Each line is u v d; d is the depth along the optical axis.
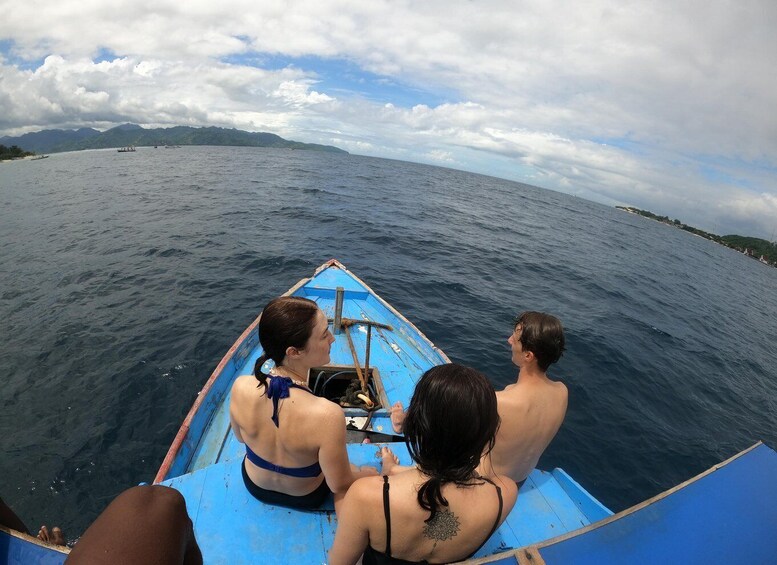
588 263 20.83
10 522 1.67
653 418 7.58
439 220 25.83
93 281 11.15
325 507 2.65
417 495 1.48
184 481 2.79
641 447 6.73
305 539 2.48
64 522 4.77
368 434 3.82
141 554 0.94
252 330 5.67
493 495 1.57
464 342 9.25
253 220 19.44
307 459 2.27
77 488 5.13
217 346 8.17
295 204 24.83
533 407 2.57
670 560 1.57
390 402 4.70
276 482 2.46
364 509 1.55
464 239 20.89
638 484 5.96
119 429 6.02
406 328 6.24
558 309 12.55
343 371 4.58
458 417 1.38
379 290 11.84
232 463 2.96
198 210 21.05
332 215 22.27
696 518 1.69
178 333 8.59
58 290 10.54
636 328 12.20
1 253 13.31
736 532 1.65
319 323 2.13
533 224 32.97
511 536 2.79
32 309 9.45
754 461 1.92
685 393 8.79
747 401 9.08
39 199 24.14
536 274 16.39
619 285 17.39
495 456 2.69
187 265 12.61
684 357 10.75
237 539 2.45
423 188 47.41
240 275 12.08
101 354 7.73
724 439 7.40
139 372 7.25
